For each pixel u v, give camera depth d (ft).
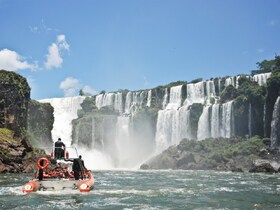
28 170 169.48
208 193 81.25
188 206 62.08
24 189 74.02
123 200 67.10
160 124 300.61
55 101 369.09
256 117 262.47
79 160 80.23
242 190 89.25
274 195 78.74
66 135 346.54
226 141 255.70
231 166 214.28
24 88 254.27
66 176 80.89
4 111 229.04
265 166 189.06
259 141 244.01
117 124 319.68
